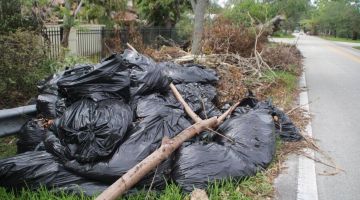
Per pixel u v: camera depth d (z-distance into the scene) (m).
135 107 4.31
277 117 5.55
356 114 7.47
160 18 20.52
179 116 4.41
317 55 24.59
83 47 13.73
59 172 3.48
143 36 16.64
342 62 19.64
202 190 3.38
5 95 6.45
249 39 11.94
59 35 11.12
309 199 3.78
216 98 6.31
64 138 3.63
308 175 4.36
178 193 3.41
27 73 6.55
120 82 4.18
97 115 3.64
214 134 4.62
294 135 5.48
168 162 3.68
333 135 6.00
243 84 7.84
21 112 4.65
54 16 11.96
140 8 20.22
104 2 16.02
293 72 12.97
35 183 3.43
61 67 7.68
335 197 3.88
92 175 3.43
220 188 3.56
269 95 8.27
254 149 4.21
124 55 5.25
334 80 12.38
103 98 3.97
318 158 4.95
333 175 4.43
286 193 3.87
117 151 3.51
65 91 4.16
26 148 4.46
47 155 3.64
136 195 3.40
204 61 9.30
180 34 19.53
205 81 6.82
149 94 4.80
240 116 4.85
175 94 5.22
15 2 8.45
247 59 10.44
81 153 3.45
